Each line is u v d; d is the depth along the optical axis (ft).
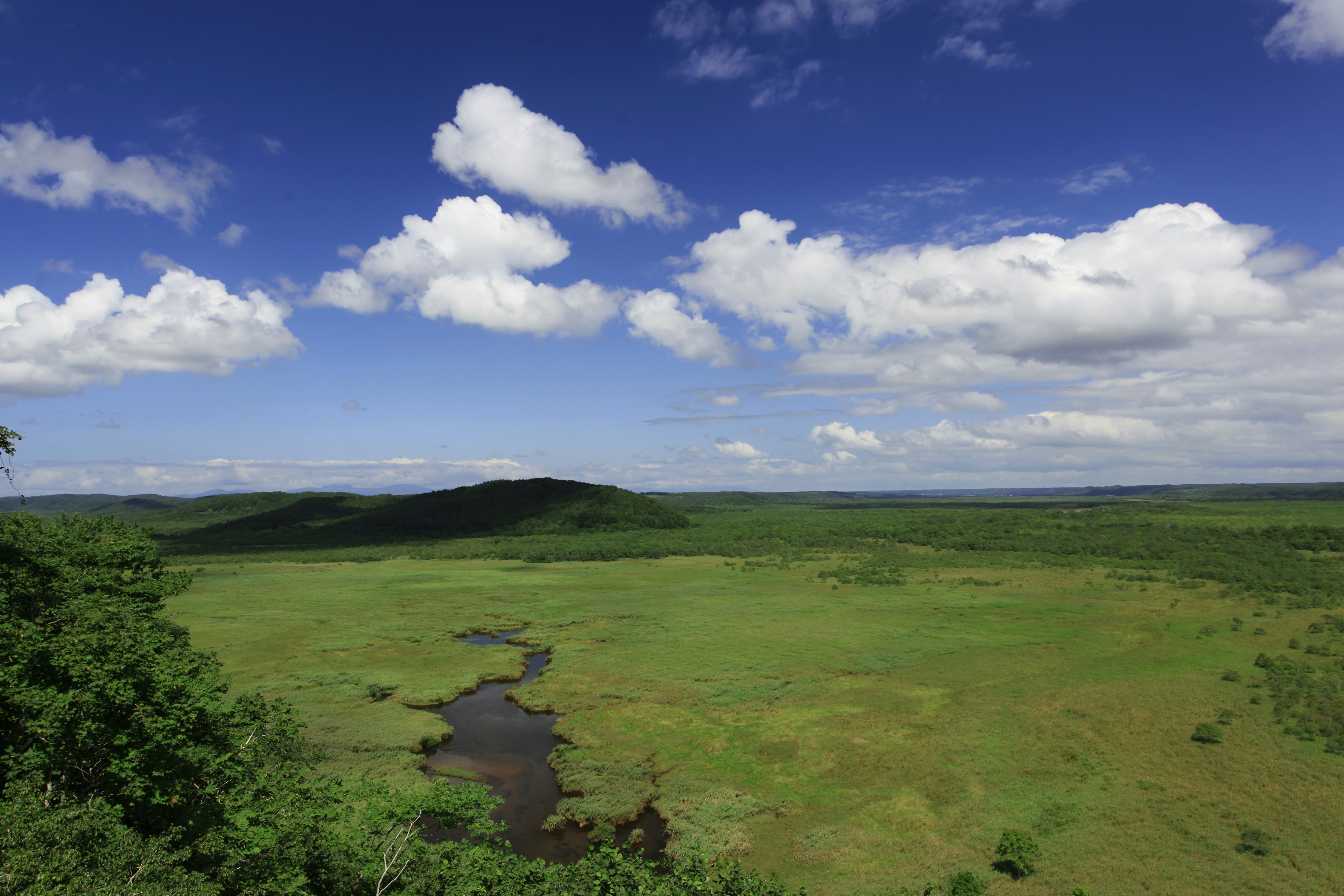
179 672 80.07
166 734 68.74
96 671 68.18
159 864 56.49
